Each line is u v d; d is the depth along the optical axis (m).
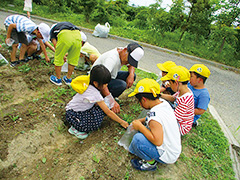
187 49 9.10
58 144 2.52
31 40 4.00
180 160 2.66
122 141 2.69
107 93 2.80
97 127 2.71
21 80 3.45
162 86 3.48
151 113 2.15
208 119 3.80
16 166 2.12
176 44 9.42
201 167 2.61
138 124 2.24
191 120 2.70
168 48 9.13
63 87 3.61
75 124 2.54
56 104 3.07
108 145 2.61
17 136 2.38
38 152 2.34
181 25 9.23
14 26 3.42
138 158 2.53
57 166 2.23
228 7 8.05
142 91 2.19
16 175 2.05
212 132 3.40
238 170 2.71
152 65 6.47
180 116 2.61
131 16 15.45
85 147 2.52
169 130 2.12
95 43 7.84
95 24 11.10
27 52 4.18
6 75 3.47
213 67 7.76
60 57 3.31
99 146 2.56
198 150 2.92
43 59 4.40
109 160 2.41
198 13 8.55
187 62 7.75
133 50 2.67
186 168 2.56
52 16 11.09
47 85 3.54
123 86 3.24
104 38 9.13
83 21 11.20
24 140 2.36
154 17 9.92
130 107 3.55
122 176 2.25
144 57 7.28
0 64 2.87
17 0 12.77
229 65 8.12
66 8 12.59
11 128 2.47
